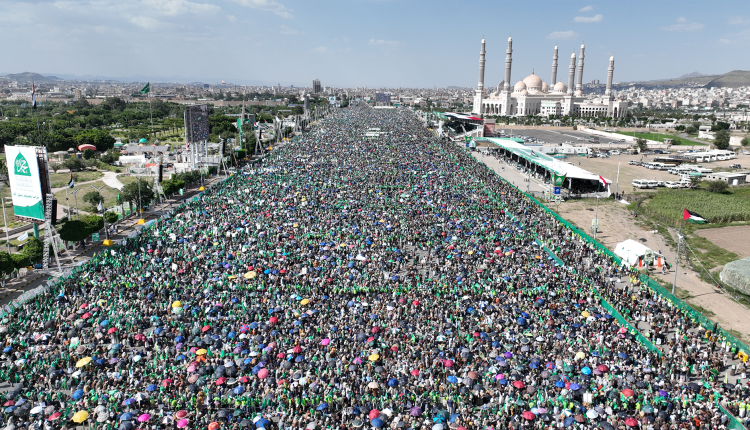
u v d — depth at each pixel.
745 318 72.88
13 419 47.00
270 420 46.69
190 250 87.62
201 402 49.31
